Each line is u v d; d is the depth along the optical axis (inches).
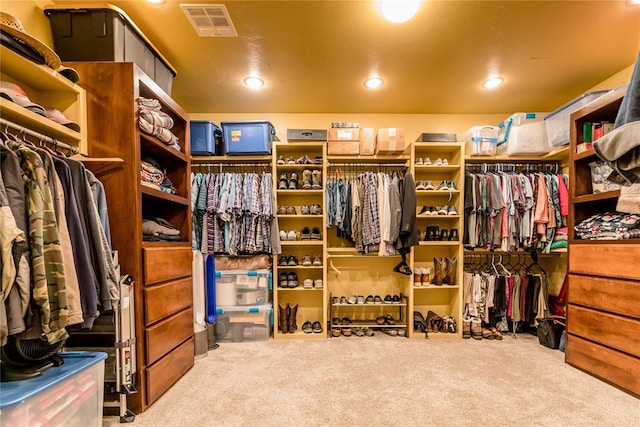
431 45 73.9
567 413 57.6
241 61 81.1
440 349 92.0
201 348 86.6
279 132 119.7
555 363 81.0
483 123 120.2
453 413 57.6
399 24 65.7
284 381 70.9
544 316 104.2
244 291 104.7
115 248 58.4
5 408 35.2
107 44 59.6
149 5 60.4
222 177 104.3
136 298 58.1
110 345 56.1
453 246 114.5
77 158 53.6
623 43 72.8
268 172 117.6
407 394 64.7
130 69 58.6
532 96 104.0
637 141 35.6
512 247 101.9
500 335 102.0
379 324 108.3
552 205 101.3
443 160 109.0
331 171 119.3
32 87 54.6
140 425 54.1
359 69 85.4
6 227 34.4
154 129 63.1
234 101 108.0
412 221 98.9
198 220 104.0
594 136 79.4
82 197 46.5
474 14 62.5
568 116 92.8
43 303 37.7
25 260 36.7
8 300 34.6
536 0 58.4
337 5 59.9
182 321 73.8
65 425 42.8
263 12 62.0
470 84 94.8
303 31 68.3
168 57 79.0
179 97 104.3
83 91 57.9
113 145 58.4
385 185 103.2
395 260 119.4
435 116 120.0
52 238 39.8
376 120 120.5
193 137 104.3
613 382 67.9
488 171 115.3
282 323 106.6
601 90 87.3
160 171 71.8
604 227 73.7
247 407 59.8
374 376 73.4
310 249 119.1
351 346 95.2
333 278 119.2
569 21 64.7
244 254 107.7
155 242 65.4
